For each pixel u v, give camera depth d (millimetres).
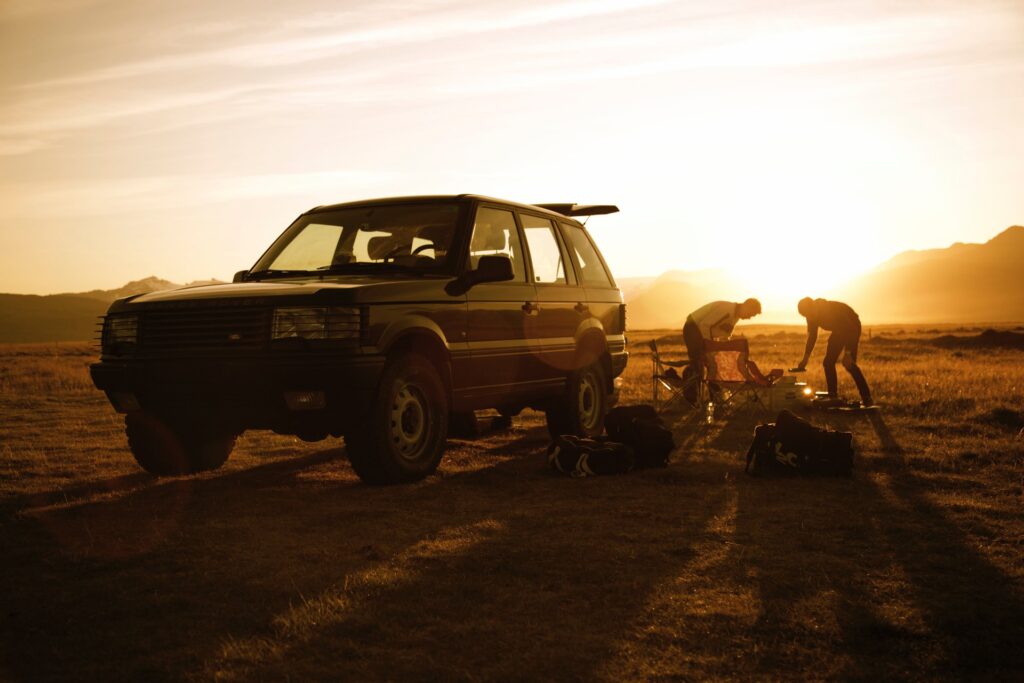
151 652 3242
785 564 4293
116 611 3691
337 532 5051
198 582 4102
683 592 3861
